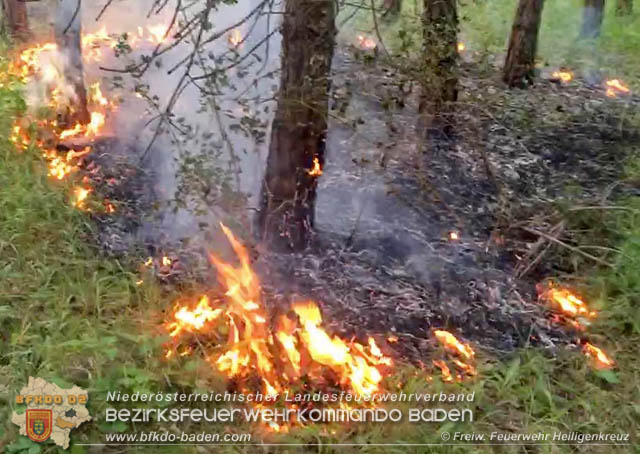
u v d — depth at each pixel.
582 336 4.82
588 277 5.29
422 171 6.03
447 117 6.61
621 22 12.59
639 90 9.69
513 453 3.89
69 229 5.30
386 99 5.70
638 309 4.95
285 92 4.95
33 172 5.93
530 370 4.43
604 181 6.97
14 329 4.43
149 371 4.10
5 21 8.37
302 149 5.12
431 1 5.92
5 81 7.10
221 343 4.41
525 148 7.46
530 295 5.20
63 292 4.73
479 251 5.62
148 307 4.70
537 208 6.27
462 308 4.99
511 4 12.56
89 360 4.12
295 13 4.79
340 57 7.83
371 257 5.41
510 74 9.28
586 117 8.54
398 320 4.80
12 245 5.05
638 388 4.37
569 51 11.09
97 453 3.71
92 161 6.51
